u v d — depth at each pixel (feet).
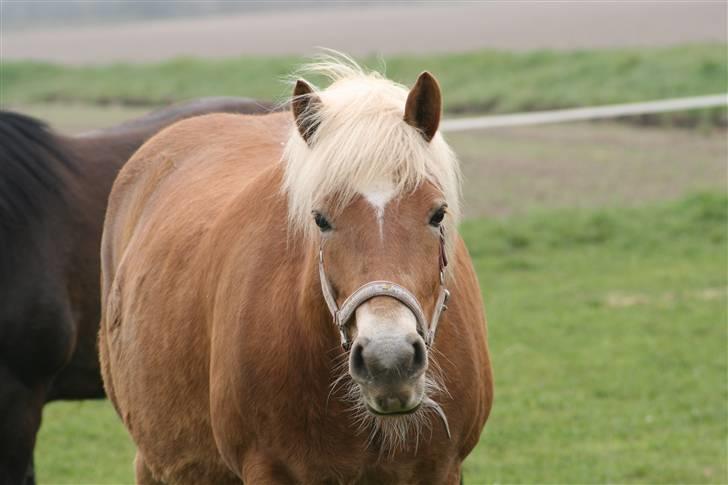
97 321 31.04
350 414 18.84
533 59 126.62
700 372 45.21
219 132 26.73
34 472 31.45
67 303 29.94
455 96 112.78
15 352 28.81
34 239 29.43
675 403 42.06
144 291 23.56
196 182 24.73
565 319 52.42
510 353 48.29
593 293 56.59
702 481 34.55
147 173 27.45
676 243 64.64
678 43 158.30
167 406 22.44
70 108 128.77
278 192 20.63
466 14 286.46
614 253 63.57
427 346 17.51
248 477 19.85
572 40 179.22
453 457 20.02
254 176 23.22
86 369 31.14
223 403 19.93
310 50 198.18
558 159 86.84
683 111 96.58
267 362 19.13
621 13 240.94
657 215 69.10
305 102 17.87
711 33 173.37
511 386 44.39
